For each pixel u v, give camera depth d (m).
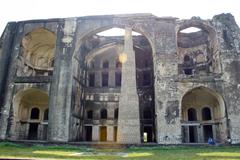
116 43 36.53
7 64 29.42
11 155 14.60
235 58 26.45
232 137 24.06
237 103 24.98
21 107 30.61
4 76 28.98
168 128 24.55
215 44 28.47
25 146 22.98
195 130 29.84
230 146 22.45
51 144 23.70
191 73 33.81
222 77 25.97
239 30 27.70
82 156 14.40
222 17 28.38
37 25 30.48
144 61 36.66
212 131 28.97
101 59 38.09
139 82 35.75
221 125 26.58
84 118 34.03
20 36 30.41
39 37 32.50
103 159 12.84
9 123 27.14
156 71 26.58
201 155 15.60
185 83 26.09
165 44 27.53
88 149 20.69
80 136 31.78
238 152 17.83
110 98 35.06
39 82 28.08
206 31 30.05
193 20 28.52
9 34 30.75
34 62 34.50
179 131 24.36
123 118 24.45
